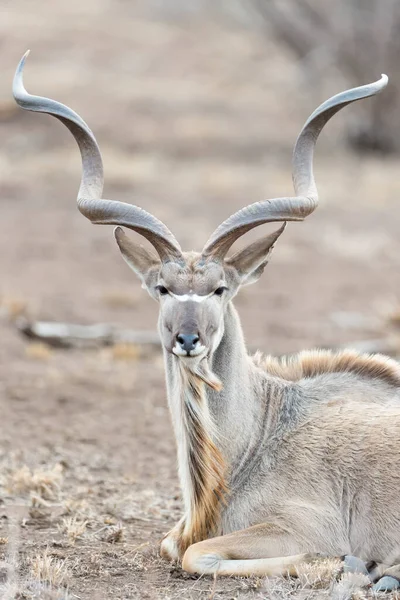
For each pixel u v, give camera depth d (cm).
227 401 1401
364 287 3653
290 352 2755
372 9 6062
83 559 1420
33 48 8306
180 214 4669
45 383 2420
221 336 1381
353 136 6331
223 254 1395
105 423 2166
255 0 6359
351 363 1538
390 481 1386
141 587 1308
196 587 1301
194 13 9525
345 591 1266
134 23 9150
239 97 7288
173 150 6050
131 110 6775
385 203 5009
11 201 4897
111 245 4228
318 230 4481
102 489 1769
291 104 7044
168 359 1408
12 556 1398
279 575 1323
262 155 6006
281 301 3447
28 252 4041
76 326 2916
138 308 3331
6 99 6531
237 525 1395
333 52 6194
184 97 7200
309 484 1396
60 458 1930
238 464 1416
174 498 1734
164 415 2241
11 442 2005
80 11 9594
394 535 1376
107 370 2572
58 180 5275
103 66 8019
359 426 1430
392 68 6075
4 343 2803
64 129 6272
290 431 1440
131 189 5103
